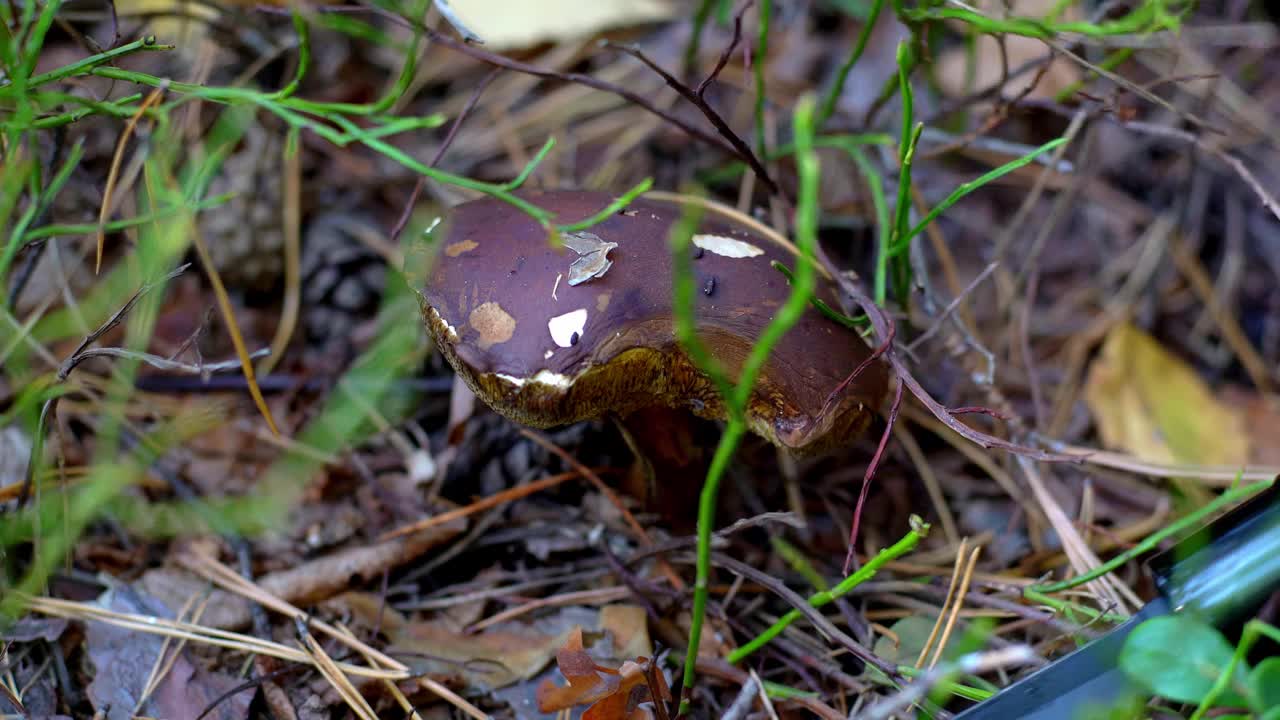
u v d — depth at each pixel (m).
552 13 0.89
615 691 0.74
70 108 0.79
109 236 0.83
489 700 0.76
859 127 0.87
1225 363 0.86
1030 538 0.80
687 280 0.62
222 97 0.76
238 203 0.83
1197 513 0.75
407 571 0.79
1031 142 0.89
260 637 0.76
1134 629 0.71
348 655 0.76
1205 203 0.88
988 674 0.76
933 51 0.83
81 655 0.76
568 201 0.76
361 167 0.87
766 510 0.80
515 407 0.73
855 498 0.81
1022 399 0.84
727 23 0.90
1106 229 0.88
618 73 0.90
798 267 0.76
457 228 0.75
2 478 0.79
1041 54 0.89
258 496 0.79
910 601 0.78
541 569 0.79
